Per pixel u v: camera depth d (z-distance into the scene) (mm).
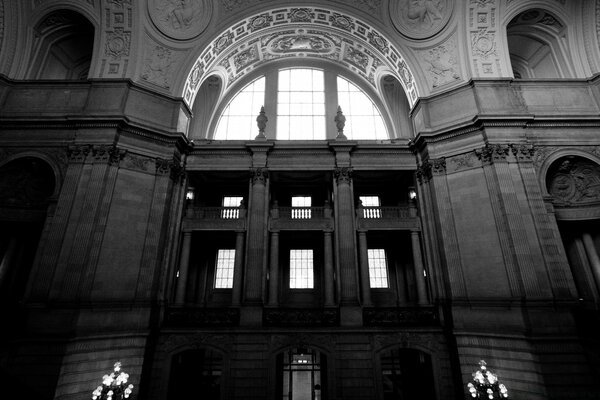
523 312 11852
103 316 12273
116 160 13953
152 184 14719
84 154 13711
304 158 17203
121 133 14352
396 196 19297
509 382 11609
